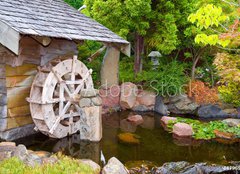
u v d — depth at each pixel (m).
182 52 10.85
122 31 8.12
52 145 5.63
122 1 8.14
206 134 6.41
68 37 5.14
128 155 5.23
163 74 8.96
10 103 5.48
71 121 6.11
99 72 9.54
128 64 10.80
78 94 6.08
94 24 7.28
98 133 5.86
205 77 9.93
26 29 4.44
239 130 6.40
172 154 5.34
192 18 3.99
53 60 6.00
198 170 4.60
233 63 5.01
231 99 7.60
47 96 5.50
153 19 8.79
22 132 5.80
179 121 7.18
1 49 5.25
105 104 8.41
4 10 4.84
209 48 9.38
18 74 5.61
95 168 4.17
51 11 6.29
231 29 4.61
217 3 6.98
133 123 7.43
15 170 3.56
